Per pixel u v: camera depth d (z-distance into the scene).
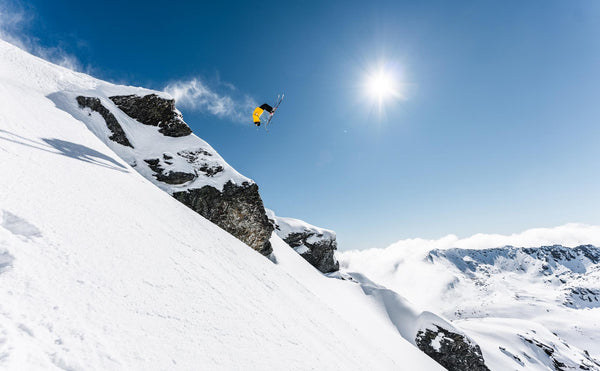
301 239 50.00
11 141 8.23
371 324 32.09
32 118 12.05
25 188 6.08
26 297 3.24
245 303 7.42
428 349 37.28
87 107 21.83
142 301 4.75
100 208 7.46
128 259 5.82
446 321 40.09
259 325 6.68
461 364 36.28
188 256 8.09
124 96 24.78
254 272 11.39
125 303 4.42
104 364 2.99
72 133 13.91
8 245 3.96
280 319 8.12
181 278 6.46
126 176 12.91
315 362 6.77
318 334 9.48
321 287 36.00
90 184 8.80
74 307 3.61
